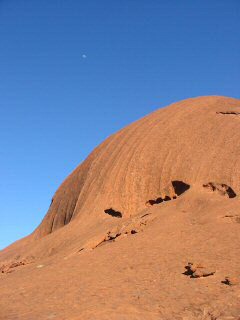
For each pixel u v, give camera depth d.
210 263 16.78
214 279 15.44
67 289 16.19
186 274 16.22
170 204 24.22
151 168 27.67
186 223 21.67
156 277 16.31
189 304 13.70
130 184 27.81
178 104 32.12
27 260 26.45
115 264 18.42
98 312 13.01
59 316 13.15
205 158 25.78
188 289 14.85
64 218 32.31
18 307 14.81
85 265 19.03
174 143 28.02
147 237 20.86
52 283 17.33
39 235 34.06
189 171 25.78
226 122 27.58
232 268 16.05
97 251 20.91
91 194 29.50
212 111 29.50
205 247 18.53
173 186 26.19
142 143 29.45
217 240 19.00
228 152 25.22
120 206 27.31
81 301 14.54
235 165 24.14
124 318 12.59
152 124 30.77
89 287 16.05
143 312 13.12
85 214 28.44
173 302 13.91
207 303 13.65
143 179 27.59
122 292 15.09
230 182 23.59
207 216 21.56
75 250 23.09
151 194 26.92
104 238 23.27
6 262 28.67
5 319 13.52
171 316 12.90
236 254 17.20
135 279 16.38
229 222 20.56
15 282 18.92
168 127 29.48
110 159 30.69
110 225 25.62
